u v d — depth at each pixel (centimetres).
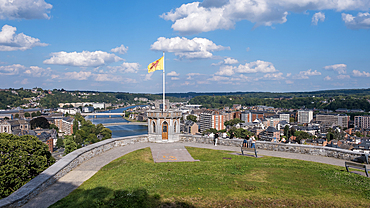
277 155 2527
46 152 3666
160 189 1558
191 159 2430
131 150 2795
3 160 2923
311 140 14950
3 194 2848
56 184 1798
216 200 1412
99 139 17625
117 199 1455
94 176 1969
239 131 19338
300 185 1616
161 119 3250
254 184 1623
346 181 1669
